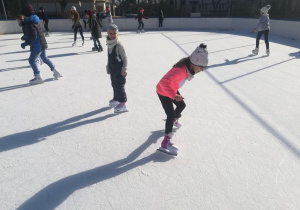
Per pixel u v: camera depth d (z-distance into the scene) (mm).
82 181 2273
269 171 2424
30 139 2977
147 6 20156
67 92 4594
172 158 2637
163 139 2910
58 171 2408
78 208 1968
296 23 11977
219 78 5488
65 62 7152
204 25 18156
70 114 3670
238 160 2598
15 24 15234
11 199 2053
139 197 2088
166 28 18344
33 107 3904
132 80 5379
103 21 17375
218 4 19031
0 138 2988
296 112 3768
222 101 4184
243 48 9383
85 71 6129
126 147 2832
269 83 5145
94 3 21781
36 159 2594
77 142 2924
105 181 2277
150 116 3619
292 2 13625
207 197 2090
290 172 2408
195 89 4773
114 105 3920
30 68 6410
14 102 4098
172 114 2623
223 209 1963
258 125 3355
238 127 3301
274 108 3912
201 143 2918
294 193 2133
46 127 3273
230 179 2309
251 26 16375
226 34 14320
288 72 5988
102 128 3266
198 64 2342
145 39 12430
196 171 2424
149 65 6781
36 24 4605
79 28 9891
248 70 6160
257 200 2053
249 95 4469
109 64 3615
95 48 8898
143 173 2393
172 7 19750
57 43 10992
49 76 5668
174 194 2123
